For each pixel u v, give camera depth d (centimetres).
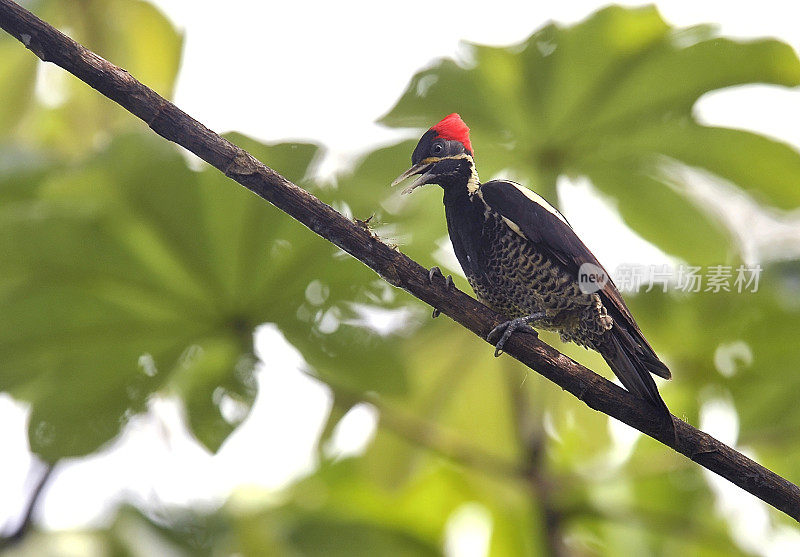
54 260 910
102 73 709
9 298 913
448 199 993
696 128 1062
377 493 1209
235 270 926
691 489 1127
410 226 974
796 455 1030
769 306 1017
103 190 904
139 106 718
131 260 920
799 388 1023
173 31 1190
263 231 918
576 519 1025
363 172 1004
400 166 1013
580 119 1063
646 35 1053
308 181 936
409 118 1068
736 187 1075
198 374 952
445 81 1068
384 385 961
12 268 909
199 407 942
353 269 930
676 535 1058
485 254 970
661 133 1067
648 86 1059
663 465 990
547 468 1032
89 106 1191
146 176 906
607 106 1062
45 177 908
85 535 946
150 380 946
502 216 954
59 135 1191
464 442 990
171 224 913
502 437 1059
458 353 1042
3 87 1168
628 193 1084
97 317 933
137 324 939
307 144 934
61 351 937
